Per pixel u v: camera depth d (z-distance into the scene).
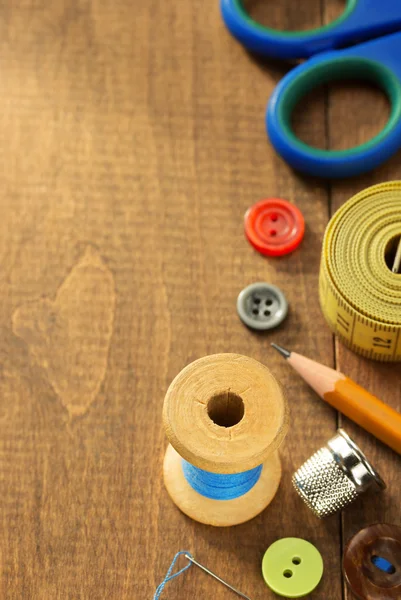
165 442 0.28
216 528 0.27
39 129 0.32
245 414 0.25
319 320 0.30
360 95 0.32
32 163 0.32
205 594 0.27
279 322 0.29
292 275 0.30
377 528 0.27
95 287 0.30
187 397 0.25
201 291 0.30
